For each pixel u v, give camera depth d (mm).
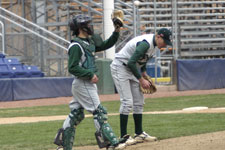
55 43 54594
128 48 19984
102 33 59156
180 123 26844
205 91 55688
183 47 68938
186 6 75562
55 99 50156
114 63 20234
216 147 18281
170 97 48406
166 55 65375
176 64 56969
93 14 64438
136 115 20703
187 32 69938
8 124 28984
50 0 62719
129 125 26469
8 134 24625
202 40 69188
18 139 22781
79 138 22328
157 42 19828
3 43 57375
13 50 59406
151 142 20609
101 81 53781
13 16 61312
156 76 57844
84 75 16297
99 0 69375
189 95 50375
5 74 51656
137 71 19391
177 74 56844
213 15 73312
